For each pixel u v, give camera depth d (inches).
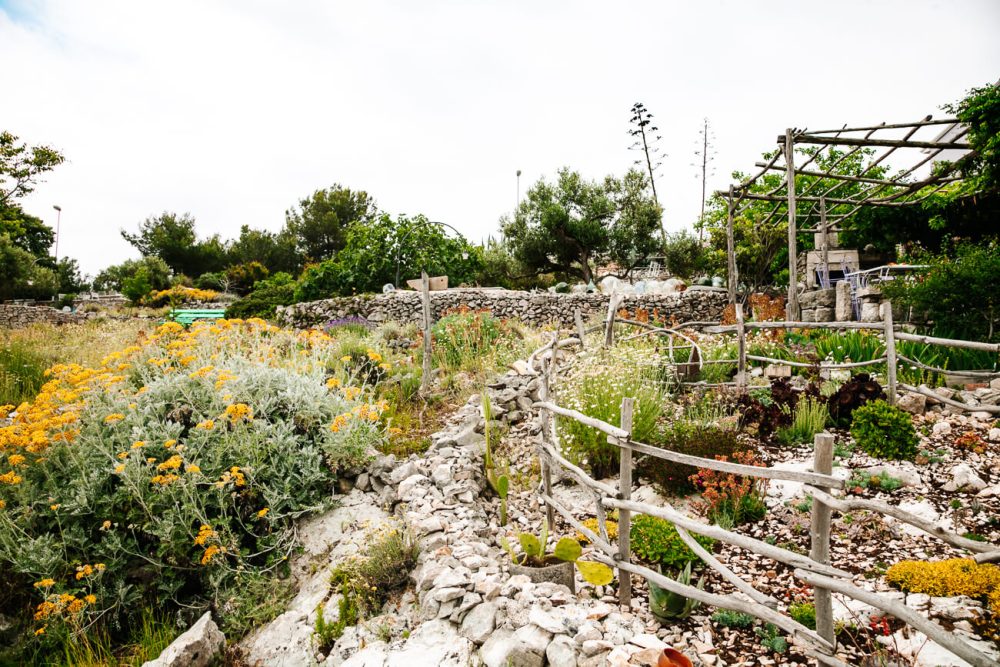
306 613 141.0
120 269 1344.7
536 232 902.4
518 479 202.4
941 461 167.2
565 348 359.9
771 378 240.7
